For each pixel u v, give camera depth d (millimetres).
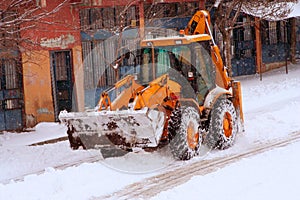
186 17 23672
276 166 9891
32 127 19750
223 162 10812
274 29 28359
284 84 22766
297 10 25562
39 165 12062
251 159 10664
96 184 9516
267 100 19500
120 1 20781
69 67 20609
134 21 20969
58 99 20562
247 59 27516
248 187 8727
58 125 19125
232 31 26953
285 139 12609
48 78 19984
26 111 19703
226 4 23234
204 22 12875
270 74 26891
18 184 9695
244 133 13508
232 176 9484
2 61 18484
